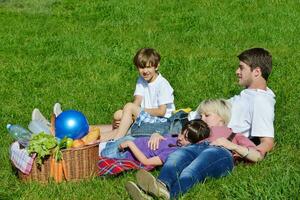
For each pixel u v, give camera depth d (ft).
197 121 24.17
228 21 54.65
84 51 46.68
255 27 52.70
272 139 25.52
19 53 47.32
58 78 40.55
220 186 22.47
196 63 42.60
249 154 24.32
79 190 22.79
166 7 60.64
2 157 26.37
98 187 23.09
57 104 27.68
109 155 25.02
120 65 43.24
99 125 29.35
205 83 38.17
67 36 51.62
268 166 24.43
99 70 41.98
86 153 23.67
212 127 25.03
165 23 55.31
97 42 49.34
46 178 23.47
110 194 22.58
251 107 26.08
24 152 23.38
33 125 25.86
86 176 23.84
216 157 22.91
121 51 46.44
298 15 56.18
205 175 22.56
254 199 21.17
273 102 26.21
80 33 52.90
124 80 39.83
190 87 37.37
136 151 24.38
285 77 38.34
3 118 32.50
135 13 58.54
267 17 55.77
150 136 25.91
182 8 60.13
